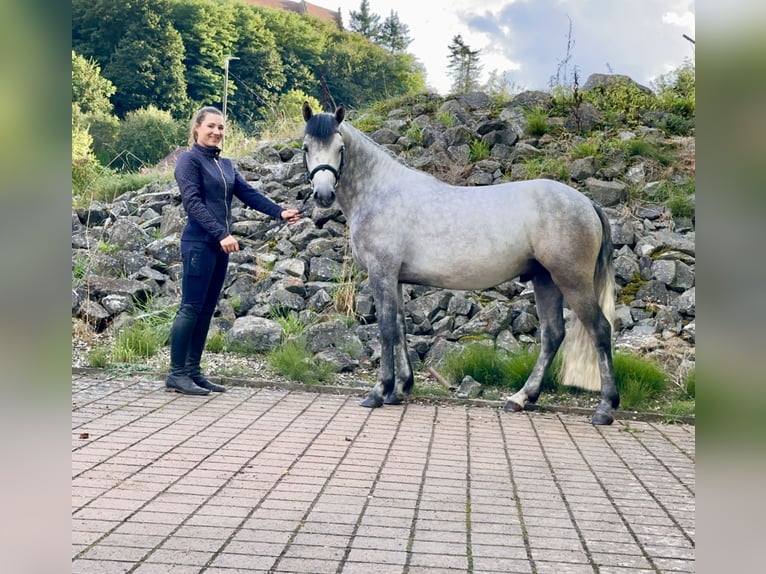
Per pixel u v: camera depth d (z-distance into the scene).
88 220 8.93
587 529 3.28
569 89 11.59
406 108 11.75
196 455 4.25
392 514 3.39
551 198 5.42
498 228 5.50
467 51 16.00
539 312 5.82
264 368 6.54
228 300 7.41
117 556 2.80
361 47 43.59
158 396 5.71
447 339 6.89
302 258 7.96
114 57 37.12
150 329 6.99
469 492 3.76
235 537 3.04
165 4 38.75
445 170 9.46
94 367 6.39
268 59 41.25
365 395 6.05
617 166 9.39
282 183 9.47
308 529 3.16
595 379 5.66
